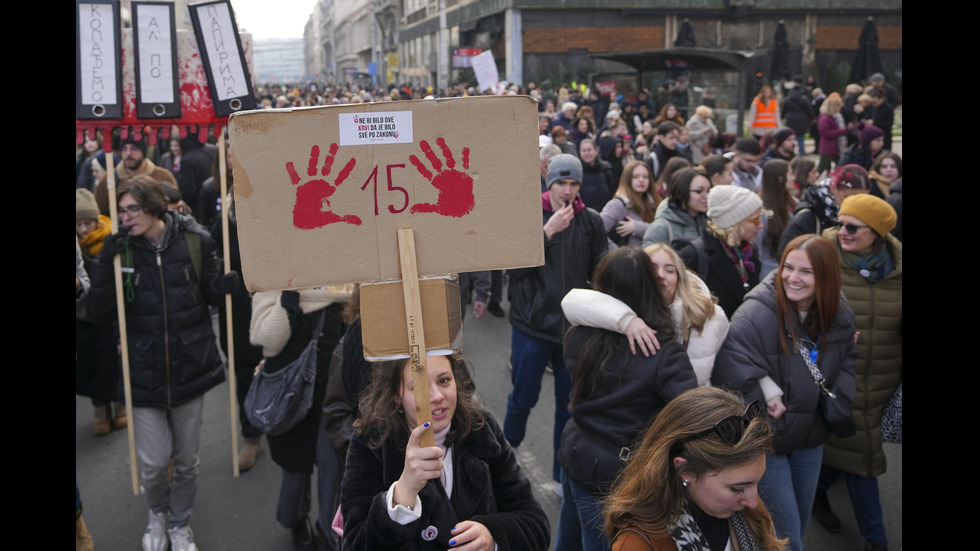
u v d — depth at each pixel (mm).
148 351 3656
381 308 1809
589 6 29000
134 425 3738
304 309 3469
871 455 3721
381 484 2154
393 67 51031
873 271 3734
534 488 4586
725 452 1865
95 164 7020
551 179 4387
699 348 3113
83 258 4801
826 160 14219
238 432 5441
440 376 2090
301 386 3510
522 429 4582
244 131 1727
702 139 11242
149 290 3654
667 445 1957
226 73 3889
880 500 4246
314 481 4812
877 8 30500
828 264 3082
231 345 3957
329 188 1769
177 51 3820
